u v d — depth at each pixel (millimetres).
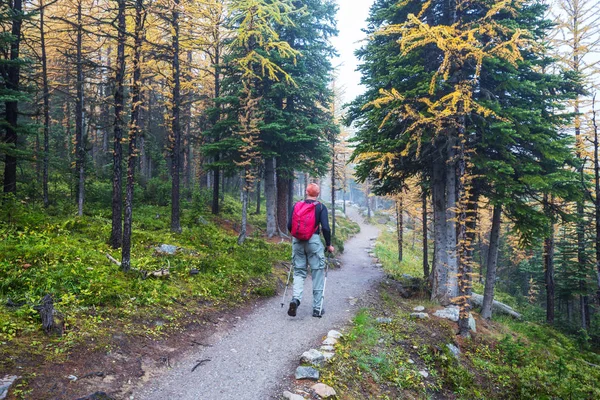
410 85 10664
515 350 8469
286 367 4883
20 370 3518
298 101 19266
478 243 26500
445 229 11188
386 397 5000
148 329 5410
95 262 7645
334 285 12180
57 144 24922
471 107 8102
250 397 4012
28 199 14016
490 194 10266
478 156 9961
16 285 5574
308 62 19719
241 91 15703
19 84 13344
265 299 8641
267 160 19219
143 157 25500
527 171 9914
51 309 4477
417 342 7199
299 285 6496
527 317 16062
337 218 42344
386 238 35344
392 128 11109
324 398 4230
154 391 3914
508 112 9367
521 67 10547
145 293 6621
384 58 11594
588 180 10148
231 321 6758
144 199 19297
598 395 7352
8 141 12289
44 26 15969
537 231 10047
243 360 5008
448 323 8914
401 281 15102
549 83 10023
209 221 17781
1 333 4117
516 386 7176
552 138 10312
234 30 16016
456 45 7469
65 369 3793
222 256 11062
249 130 14781
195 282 8312
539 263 25203
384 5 12992
